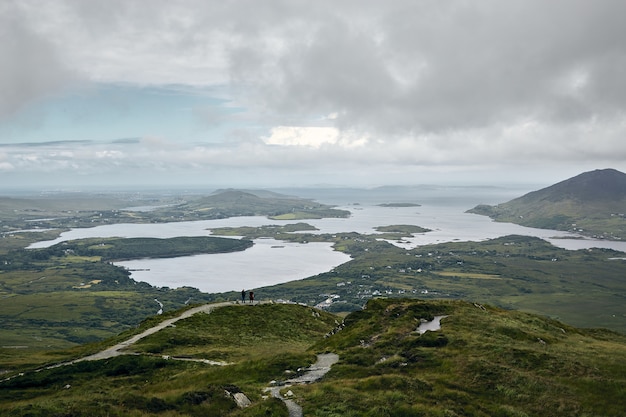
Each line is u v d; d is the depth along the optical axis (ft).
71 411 108.47
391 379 143.23
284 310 349.00
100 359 220.23
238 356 225.97
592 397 134.72
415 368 161.68
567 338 210.18
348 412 121.19
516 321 232.73
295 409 125.90
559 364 157.17
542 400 133.49
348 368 167.02
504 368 153.28
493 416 125.49
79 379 193.16
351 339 209.26
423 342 184.24
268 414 118.11
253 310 339.98
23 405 116.16
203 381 168.25
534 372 152.97
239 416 116.88
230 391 136.67
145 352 236.63
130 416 110.83
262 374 167.32
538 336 197.98
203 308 340.18
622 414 125.08
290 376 164.25
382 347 187.83
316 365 177.88
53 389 180.14
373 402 126.82
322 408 124.26
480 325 207.21
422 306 243.40
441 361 163.12
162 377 187.11
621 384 140.56
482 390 141.49
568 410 128.16
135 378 188.75
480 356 166.71
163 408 120.16
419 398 131.95
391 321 226.58
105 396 124.16
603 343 205.26
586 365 156.66
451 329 200.54
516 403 133.59
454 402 131.44
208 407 122.83
